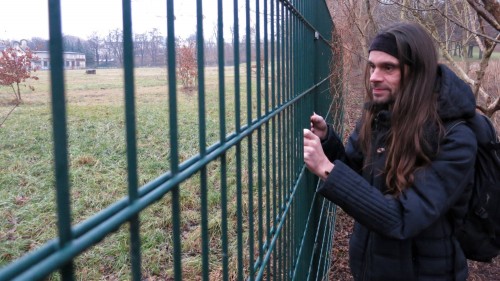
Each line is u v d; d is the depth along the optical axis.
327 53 4.44
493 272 4.47
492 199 1.70
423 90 1.60
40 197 3.79
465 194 1.65
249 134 1.25
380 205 1.49
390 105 1.76
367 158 1.93
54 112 0.44
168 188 0.69
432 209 1.49
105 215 0.53
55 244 0.44
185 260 3.57
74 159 4.55
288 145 1.90
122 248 3.76
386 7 7.25
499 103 3.63
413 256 1.74
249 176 1.28
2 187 3.81
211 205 4.24
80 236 0.48
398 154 1.61
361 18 8.24
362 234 1.97
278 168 1.70
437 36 4.67
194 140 3.48
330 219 4.89
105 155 4.70
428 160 1.55
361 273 1.97
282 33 1.75
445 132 1.55
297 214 2.23
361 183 1.52
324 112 3.93
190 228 4.13
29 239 3.40
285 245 1.78
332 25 5.13
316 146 1.61
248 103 1.27
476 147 1.59
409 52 1.63
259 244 1.40
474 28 4.45
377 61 1.70
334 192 1.52
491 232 1.74
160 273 3.67
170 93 0.73
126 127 0.59
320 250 3.62
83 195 4.11
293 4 2.03
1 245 3.29
